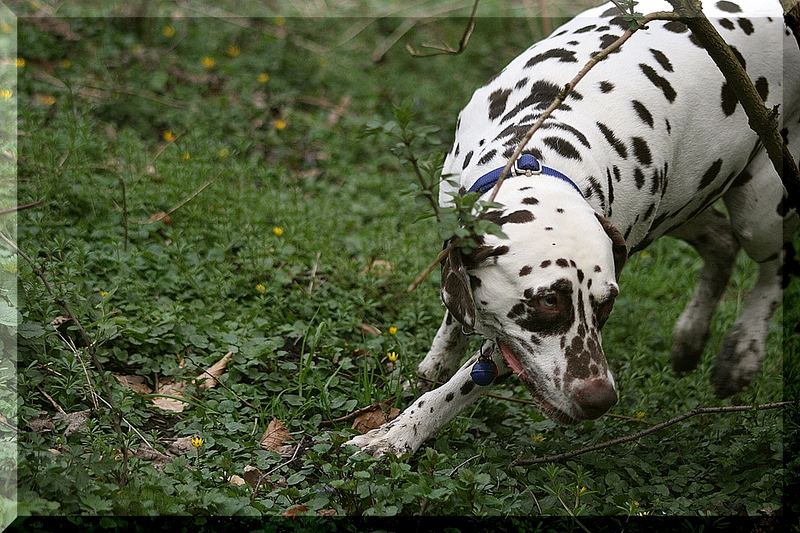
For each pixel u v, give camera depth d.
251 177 8.00
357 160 9.16
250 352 5.80
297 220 7.47
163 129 9.00
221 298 6.42
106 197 7.16
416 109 9.74
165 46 10.36
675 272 8.02
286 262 7.02
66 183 7.14
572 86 4.30
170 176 7.67
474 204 4.00
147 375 5.70
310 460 4.84
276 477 4.95
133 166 7.92
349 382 5.83
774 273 6.25
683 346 6.66
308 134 9.25
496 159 4.79
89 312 5.55
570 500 4.78
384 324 6.57
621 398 6.02
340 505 4.62
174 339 5.88
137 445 4.99
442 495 4.45
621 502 4.78
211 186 7.64
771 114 4.71
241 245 7.17
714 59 4.60
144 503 4.29
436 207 4.01
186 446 5.11
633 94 5.16
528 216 4.32
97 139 8.03
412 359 6.08
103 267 6.49
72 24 10.16
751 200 5.96
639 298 7.62
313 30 11.08
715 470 5.22
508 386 6.12
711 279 6.67
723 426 5.54
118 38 10.14
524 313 4.30
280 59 10.28
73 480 4.29
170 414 5.41
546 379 4.36
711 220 6.57
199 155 8.06
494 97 5.36
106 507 4.19
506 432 5.54
